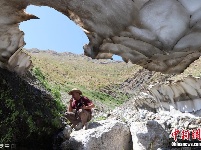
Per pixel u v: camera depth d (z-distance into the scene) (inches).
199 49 175.9
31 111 316.8
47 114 331.6
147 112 416.5
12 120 296.0
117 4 179.8
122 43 185.2
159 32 175.6
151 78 923.4
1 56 299.6
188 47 174.7
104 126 334.3
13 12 238.4
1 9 234.4
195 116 343.6
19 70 337.7
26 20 247.1
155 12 175.2
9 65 319.9
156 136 333.1
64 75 1010.1
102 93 820.0
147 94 423.5
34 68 412.8
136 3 177.8
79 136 314.8
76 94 339.9
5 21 249.6
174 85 376.5
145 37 177.6
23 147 298.8
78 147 304.0
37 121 314.7
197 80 350.3
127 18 179.5
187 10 173.8
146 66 193.8
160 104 400.2
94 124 345.7
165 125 339.3
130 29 179.5
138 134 339.6
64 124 340.5
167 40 175.3
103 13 183.5
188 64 189.8
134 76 1043.9
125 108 477.4
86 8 186.7
